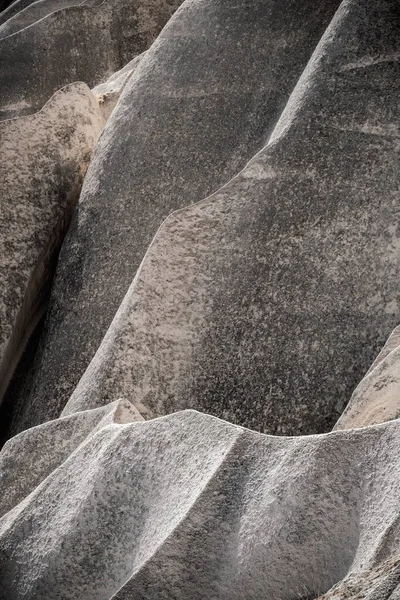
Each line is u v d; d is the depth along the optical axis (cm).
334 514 254
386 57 434
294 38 499
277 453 267
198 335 409
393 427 257
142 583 263
